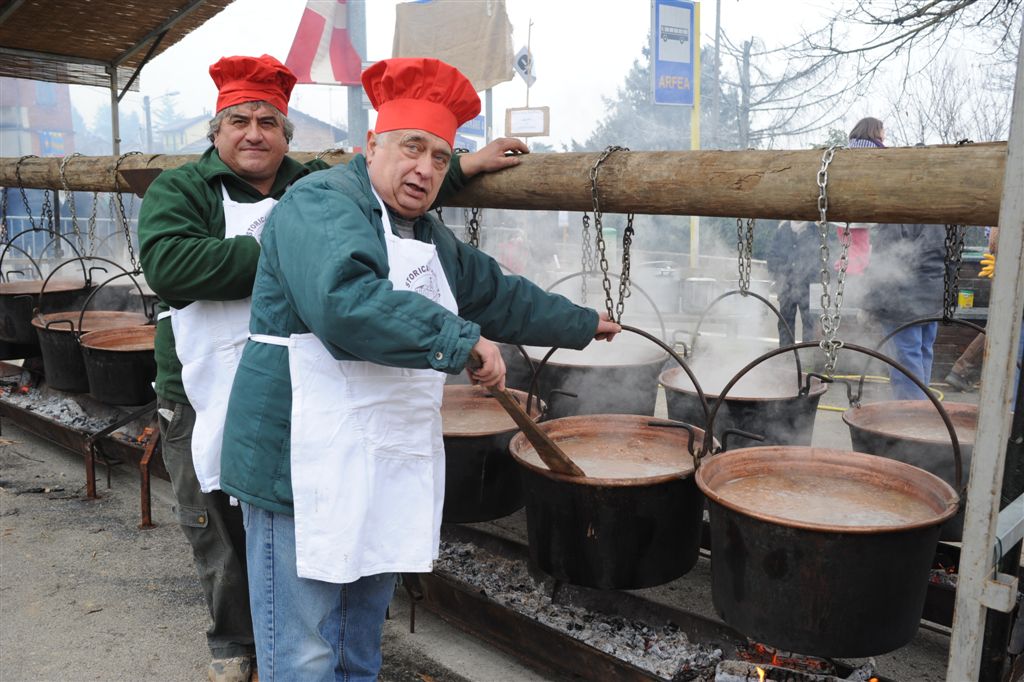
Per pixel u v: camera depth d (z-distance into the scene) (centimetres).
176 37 606
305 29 821
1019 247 146
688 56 914
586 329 227
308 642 186
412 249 177
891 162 178
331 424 174
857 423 279
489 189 263
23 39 594
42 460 495
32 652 288
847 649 189
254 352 182
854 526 178
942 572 272
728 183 207
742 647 244
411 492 185
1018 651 215
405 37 721
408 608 317
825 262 196
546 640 253
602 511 221
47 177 471
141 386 400
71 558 361
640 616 268
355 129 864
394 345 153
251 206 235
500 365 163
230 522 246
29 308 486
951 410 292
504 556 313
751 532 192
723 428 297
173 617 312
